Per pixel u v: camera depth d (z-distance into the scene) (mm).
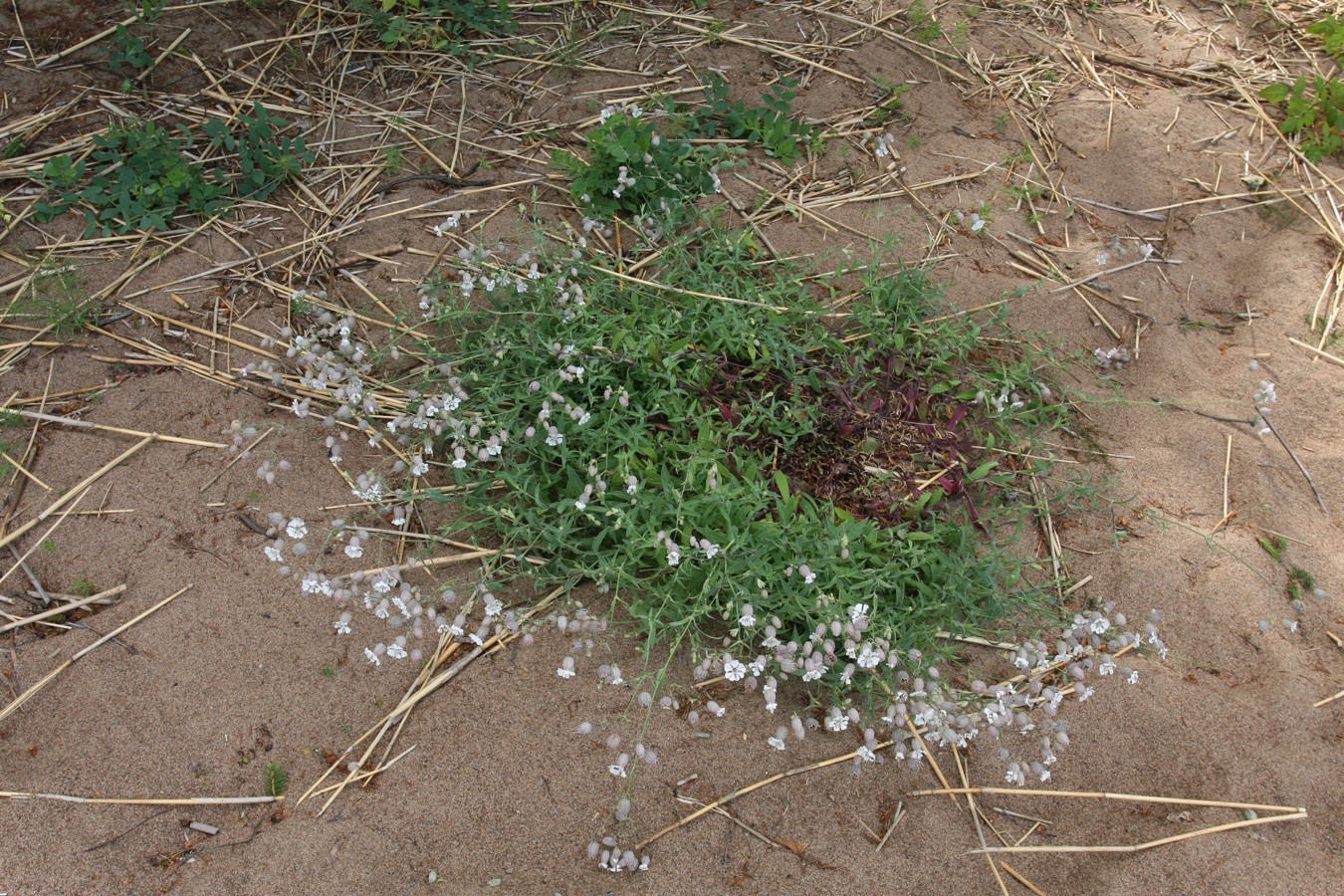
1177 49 5023
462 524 2795
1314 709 2656
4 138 3904
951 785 2484
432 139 4148
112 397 3143
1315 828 2436
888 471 3029
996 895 2311
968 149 4344
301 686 2541
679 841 2338
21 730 2420
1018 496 3070
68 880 2201
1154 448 3281
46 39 4320
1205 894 2318
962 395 3256
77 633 2592
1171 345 3645
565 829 2344
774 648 2520
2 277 3455
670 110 4117
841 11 5012
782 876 2299
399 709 2502
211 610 2658
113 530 2812
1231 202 4219
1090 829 2430
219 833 2301
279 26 4559
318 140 4098
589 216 3711
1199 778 2521
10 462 2922
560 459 2914
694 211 3842
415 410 3059
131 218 3637
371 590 2705
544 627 2672
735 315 3197
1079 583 2887
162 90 4195
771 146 4195
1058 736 2432
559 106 4348
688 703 2570
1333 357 3586
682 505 2592
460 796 2375
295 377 3227
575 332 3146
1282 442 3322
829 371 3244
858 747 2516
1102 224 4098
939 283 3643
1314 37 5066
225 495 2916
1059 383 3436
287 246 3680
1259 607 2863
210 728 2451
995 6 5184
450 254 3672
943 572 2689
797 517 2742
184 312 3422
